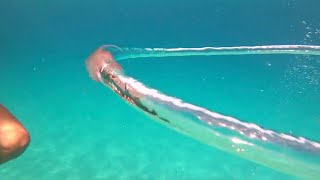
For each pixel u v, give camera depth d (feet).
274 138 3.53
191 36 42.24
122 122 25.12
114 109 27.14
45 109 27.76
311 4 45.60
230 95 27.84
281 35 39.37
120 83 4.59
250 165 19.48
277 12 45.57
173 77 31.35
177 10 51.01
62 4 53.98
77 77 34.50
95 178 18.98
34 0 53.21
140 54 12.53
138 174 19.24
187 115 3.80
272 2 48.08
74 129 24.38
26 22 52.01
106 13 52.47
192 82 30.25
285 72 31.40
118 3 54.03
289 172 3.45
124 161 20.51
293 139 3.57
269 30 41.32
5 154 4.07
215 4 50.75
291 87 28.35
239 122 3.72
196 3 52.03
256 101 26.63
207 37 41.45
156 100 4.06
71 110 27.37
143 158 20.72
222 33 42.14
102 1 54.29
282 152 3.44
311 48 16.16
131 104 4.37
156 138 22.85
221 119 3.73
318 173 3.36
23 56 42.24
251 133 3.58
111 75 4.80
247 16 46.11
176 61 35.19
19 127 4.21
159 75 31.78
